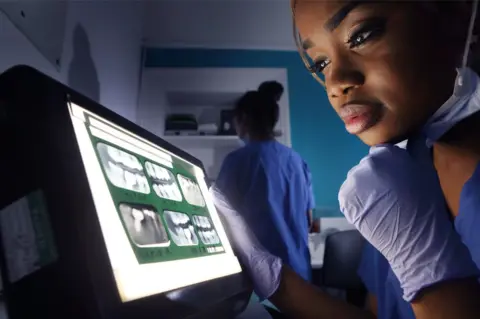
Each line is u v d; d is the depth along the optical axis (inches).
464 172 19.1
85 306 10.3
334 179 113.7
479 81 16.6
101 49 57.5
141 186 17.0
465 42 16.6
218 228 24.3
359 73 16.8
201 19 104.7
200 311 15.1
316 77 22.2
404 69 16.1
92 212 11.4
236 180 59.3
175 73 111.4
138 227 14.8
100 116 15.7
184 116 107.7
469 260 18.5
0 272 12.0
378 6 15.7
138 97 106.0
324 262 74.8
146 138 20.0
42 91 12.1
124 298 11.4
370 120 17.2
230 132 105.7
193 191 23.7
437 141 19.4
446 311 18.0
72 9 42.9
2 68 25.6
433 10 15.8
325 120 116.1
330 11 16.4
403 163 21.0
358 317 23.6
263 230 56.8
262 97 62.6
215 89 112.2
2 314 15.8
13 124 11.9
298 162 64.5
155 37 112.0
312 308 23.3
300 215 61.4
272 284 23.8
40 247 11.1
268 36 114.2
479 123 18.8
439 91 16.6
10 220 11.6
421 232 19.9
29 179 11.5
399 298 24.0
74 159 11.8
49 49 34.6
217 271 19.6
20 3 28.3
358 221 22.0
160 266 14.6
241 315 21.7
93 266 10.7
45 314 10.7
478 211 17.9
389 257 21.3
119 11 72.3
